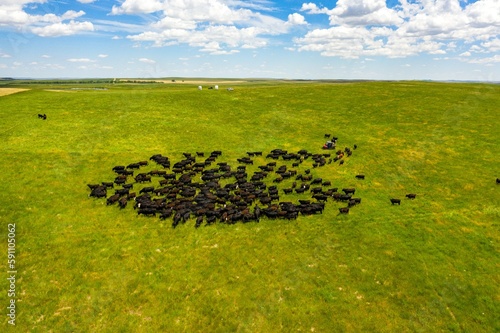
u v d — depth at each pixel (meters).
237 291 18.84
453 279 19.98
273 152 40.44
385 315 17.50
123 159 37.06
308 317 17.28
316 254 22.11
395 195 30.80
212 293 18.66
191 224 25.33
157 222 25.53
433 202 29.27
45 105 54.03
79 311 17.38
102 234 23.73
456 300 18.48
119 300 18.11
